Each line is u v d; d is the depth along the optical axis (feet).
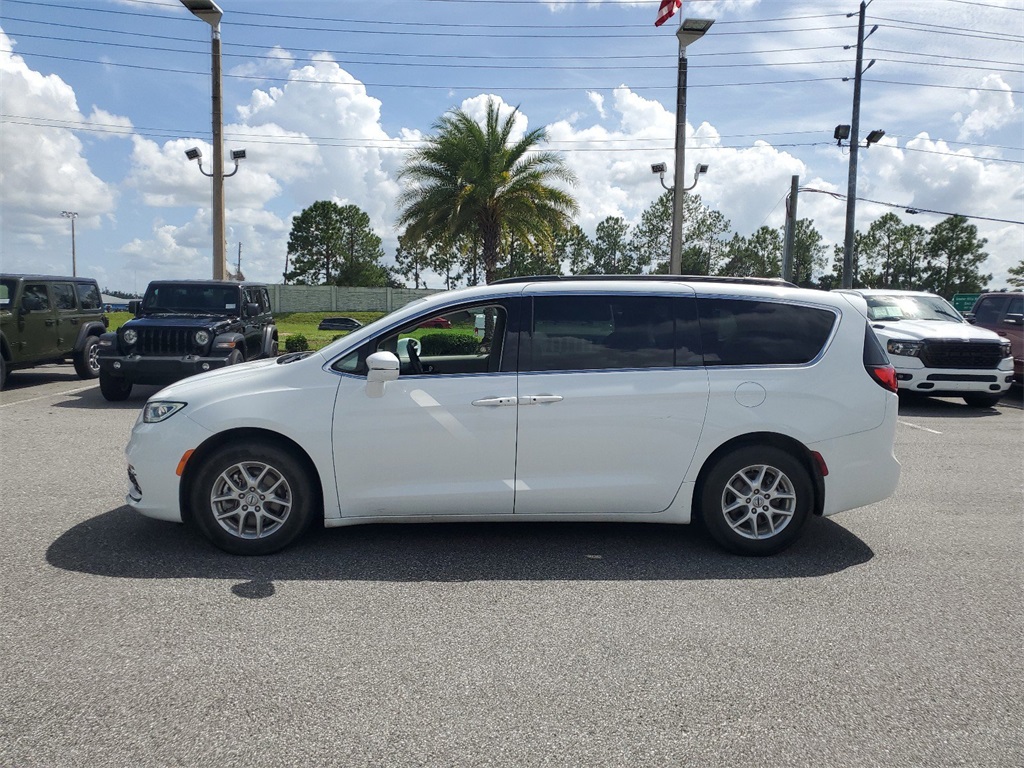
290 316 196.24
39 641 11.91
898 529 18.84
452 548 16.78
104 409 36.70
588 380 16.07
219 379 16.46
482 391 15.89
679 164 71.67
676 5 69.77
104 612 13.05
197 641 12.00
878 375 16.65
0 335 40.65
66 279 46.91
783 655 11.85
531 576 15.16
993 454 28.78
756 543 16.38
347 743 9.30
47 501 20.11
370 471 15.87
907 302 46.11
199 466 15.83
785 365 16.38
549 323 16.38
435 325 16.42
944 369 39.45
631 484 16.14
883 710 10.28
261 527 16.01
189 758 8.95
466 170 87.56
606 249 252.21
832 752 9.30
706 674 11.19
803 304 16.81
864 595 14.40
